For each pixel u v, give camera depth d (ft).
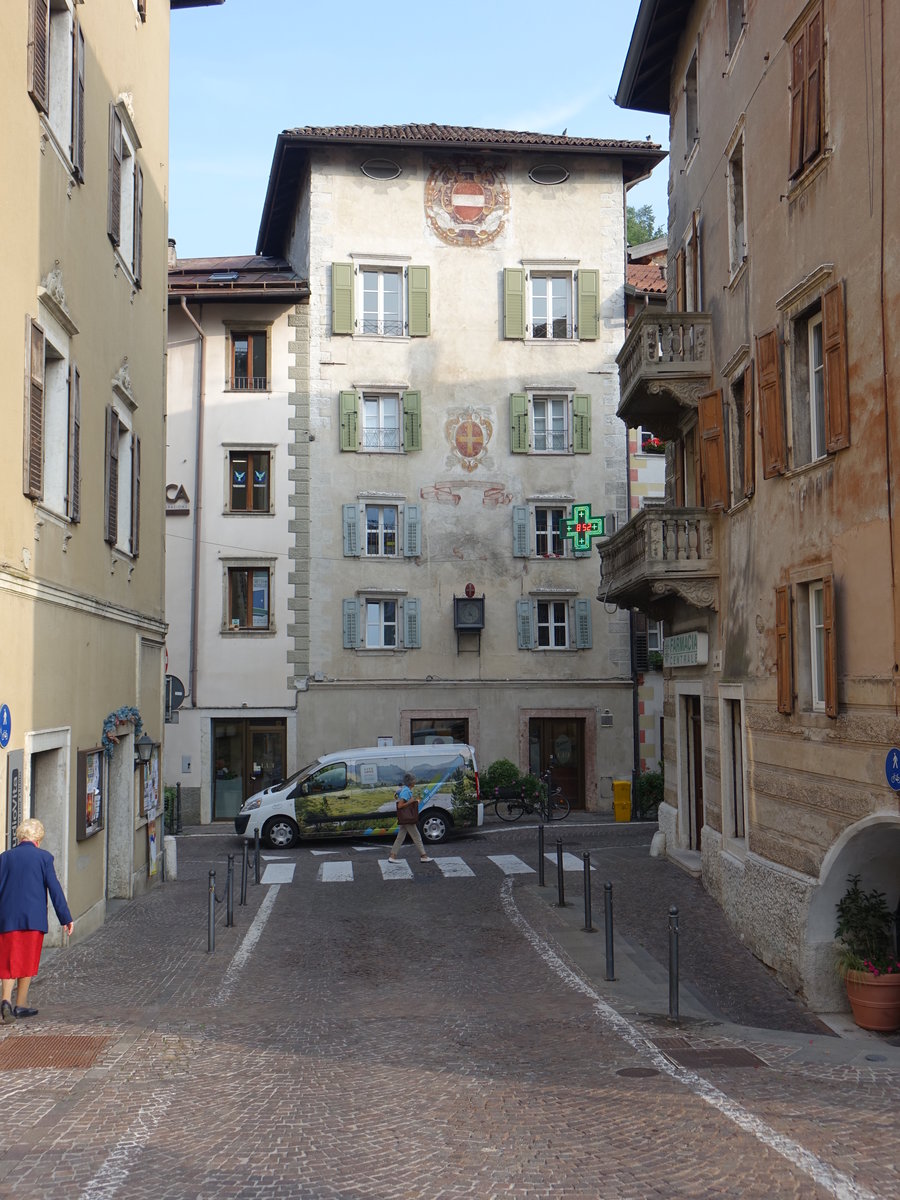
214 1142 23.22
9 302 37.99
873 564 36.58
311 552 103.71
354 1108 25.73
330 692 102.99
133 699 60.39
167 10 71.41
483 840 86.94
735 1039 33.24
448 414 106.22
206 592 102.94
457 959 46.14
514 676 104.99
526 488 106.42
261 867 73.97
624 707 105.91
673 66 69.82
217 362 104.68
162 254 69.67
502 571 105.60
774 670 46.88
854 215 38.09
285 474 104.06
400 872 70.18
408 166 107.34
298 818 85.71
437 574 104.94
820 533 41.32
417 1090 27.32
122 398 57.11
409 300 106.32
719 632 57.47
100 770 51.98
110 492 53.98
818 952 40.75
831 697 39.50
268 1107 25.86
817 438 43.52
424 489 105.40
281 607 103.24
